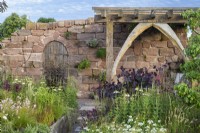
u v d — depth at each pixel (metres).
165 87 8.05
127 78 8.07
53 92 8.61
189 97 5.72
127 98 7.56
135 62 12.50
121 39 12.52
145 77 8.05
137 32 10.43
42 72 12.73
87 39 12.60
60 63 12.67
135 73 8.23
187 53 6.02
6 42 13.00
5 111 6.16
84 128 6.50
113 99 7.57
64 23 12.72
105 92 7.77
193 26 6.24
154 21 10.34
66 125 7.75
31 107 6.93
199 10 6.26
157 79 8.16
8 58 12.95
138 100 7.18
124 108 7.00
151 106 7.06
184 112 6.93
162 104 7.06
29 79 9.85
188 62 6.00
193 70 5.96
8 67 12.92
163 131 6.00
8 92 7.64
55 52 12.77
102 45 12.55
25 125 6.00
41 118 6.76
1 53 12.99
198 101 5.73
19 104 6.79
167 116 6.82
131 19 10.40
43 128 6.06
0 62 12.95
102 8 10.30
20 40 12.91
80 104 10.78
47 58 12.83
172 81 10.19
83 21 12.62
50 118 6.84
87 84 12.56
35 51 12.85
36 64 12.83
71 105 8.70
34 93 7.88
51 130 6.34
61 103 8.02
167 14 10.18
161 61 12.43
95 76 12.51
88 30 12.61
